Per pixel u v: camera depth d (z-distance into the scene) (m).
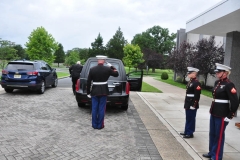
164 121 6.44
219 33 9.51
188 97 4.95
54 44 29.20
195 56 17.23
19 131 5.04
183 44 20.94
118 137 4.91
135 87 12.52
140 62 45.78
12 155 3.77
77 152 4.00
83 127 5.55
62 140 4.58
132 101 9.77
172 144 4.59
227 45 8.38
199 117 7.09
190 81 4.99
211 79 19.03
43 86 10.61
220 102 3.75
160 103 9.55
